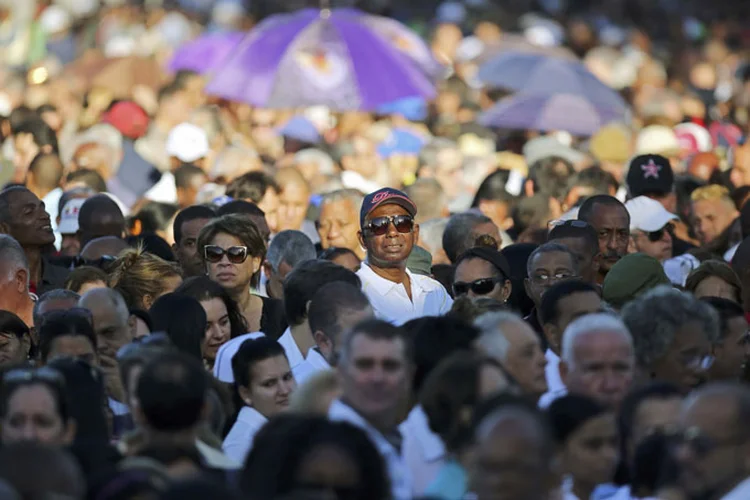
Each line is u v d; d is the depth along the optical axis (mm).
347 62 55781
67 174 45469
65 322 26266
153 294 31500
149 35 83750
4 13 82750
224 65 56188
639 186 39969
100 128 51406
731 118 66875
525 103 58719
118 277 31906
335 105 55344
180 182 45594
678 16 103625
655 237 38031
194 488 17469
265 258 34844
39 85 63062
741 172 49625
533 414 18859
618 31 96062
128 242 37875
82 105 63219
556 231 33062
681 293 25875
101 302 27484
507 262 31672
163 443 20625
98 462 21000
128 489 19031
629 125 61312
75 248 40250
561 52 61469
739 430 19094
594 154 54656
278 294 34219
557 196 43000
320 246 41562
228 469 21000
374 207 31500
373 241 31500
